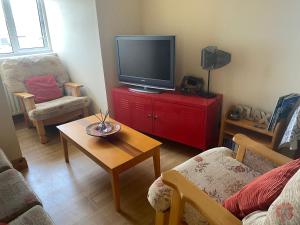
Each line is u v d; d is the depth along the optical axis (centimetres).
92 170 223
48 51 357
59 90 325
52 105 279
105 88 290
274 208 76
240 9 211
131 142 187
